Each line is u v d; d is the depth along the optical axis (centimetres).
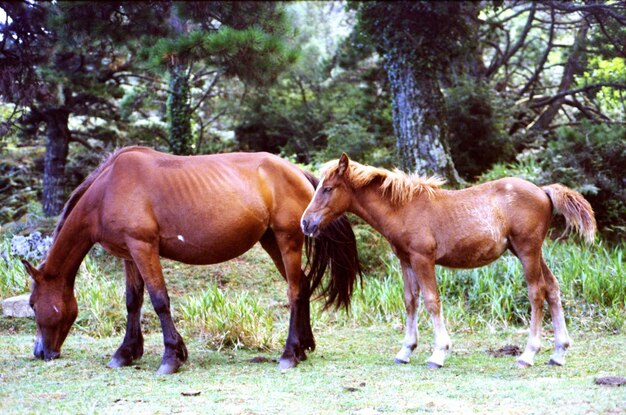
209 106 1800
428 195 542
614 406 368
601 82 1362
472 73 1619
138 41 948
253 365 553
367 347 630
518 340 645
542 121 1512
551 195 527
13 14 866
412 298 557
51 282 566
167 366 520
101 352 607
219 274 889
